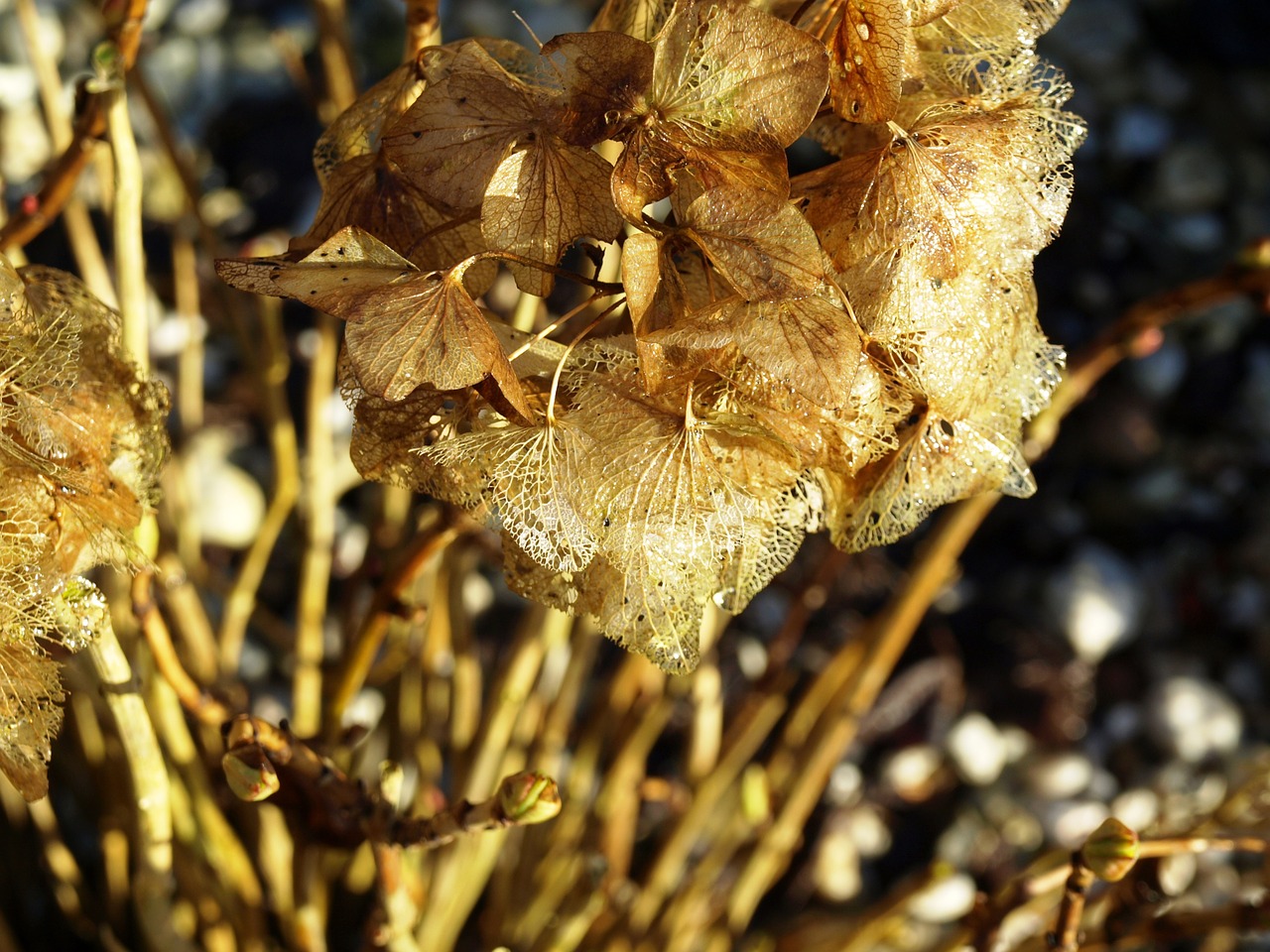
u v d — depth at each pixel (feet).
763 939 1.70
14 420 0.87
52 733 0.88
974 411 0.89
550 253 0.83
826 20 0.84
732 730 1.63
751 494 0.84
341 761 1.42
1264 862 1.12
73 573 0.88
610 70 0.78
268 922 1.60
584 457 0.81
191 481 2.09
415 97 0.89
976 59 0.89
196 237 2.21
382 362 0.77
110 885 1.53
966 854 2.11
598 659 2.13
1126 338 1.25
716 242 0.78
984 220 0.84
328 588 2.18
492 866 1.65
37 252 2.16
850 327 0.77
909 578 1.38
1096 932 1.18
